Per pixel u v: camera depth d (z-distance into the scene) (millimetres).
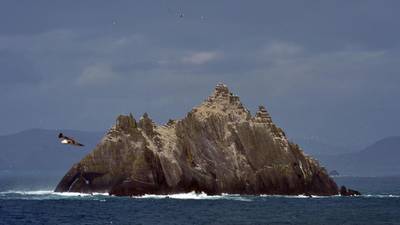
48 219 194375
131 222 189875
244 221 197500
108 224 185500
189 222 192625
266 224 192125
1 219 193750
